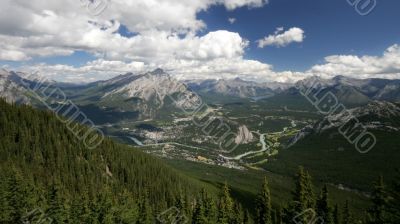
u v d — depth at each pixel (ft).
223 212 313.94
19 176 351.05
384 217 179.83
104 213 351.67
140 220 372.99
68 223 335.47
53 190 345.92
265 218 281.33
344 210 295.48
